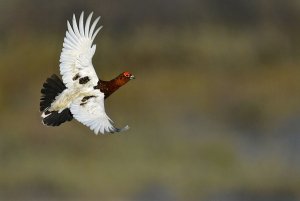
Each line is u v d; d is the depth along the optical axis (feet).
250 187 68.85
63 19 115.44
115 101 91.71
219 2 125.29
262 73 105.09
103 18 115.03
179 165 71.15
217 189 68.28
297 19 124.16
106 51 106.93
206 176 69.72
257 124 88.12
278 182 69.31
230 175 70.13
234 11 125.18
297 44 114.93
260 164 71.72
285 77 103.81
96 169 69.67
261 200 67.31
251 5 125.49
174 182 68.80
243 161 72.74
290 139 81.82
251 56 108.99
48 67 97.25
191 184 68.54
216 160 72.23
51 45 103.45
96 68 103.81
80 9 116.98
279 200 67.51
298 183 69.05
